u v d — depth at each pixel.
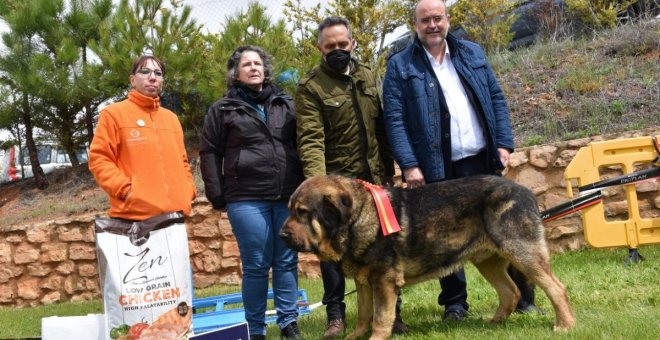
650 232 6.96
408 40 13.58
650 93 9.82
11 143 14.04
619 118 9.44
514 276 5.33
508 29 13.68
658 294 5.47
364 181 4.89
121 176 4.92
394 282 4.63
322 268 5.39
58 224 10.30
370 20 14.19
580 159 7.04
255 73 5.09
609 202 8.27
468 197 4.66
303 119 5.08
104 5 12.73
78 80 12.16
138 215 4.94
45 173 14.71
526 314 5.19
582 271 6.77
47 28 12.49
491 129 5.14
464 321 5.17
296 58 12.32
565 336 4.29
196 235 9.84
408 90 5.14
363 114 5.18
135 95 5.16
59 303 10.08
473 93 5.15
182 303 4.67
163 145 5.18
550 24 13.72
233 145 5.08
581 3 12.92
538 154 8.61
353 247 4.60
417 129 5.14
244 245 5.07
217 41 11.76
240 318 6.25
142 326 4.52
